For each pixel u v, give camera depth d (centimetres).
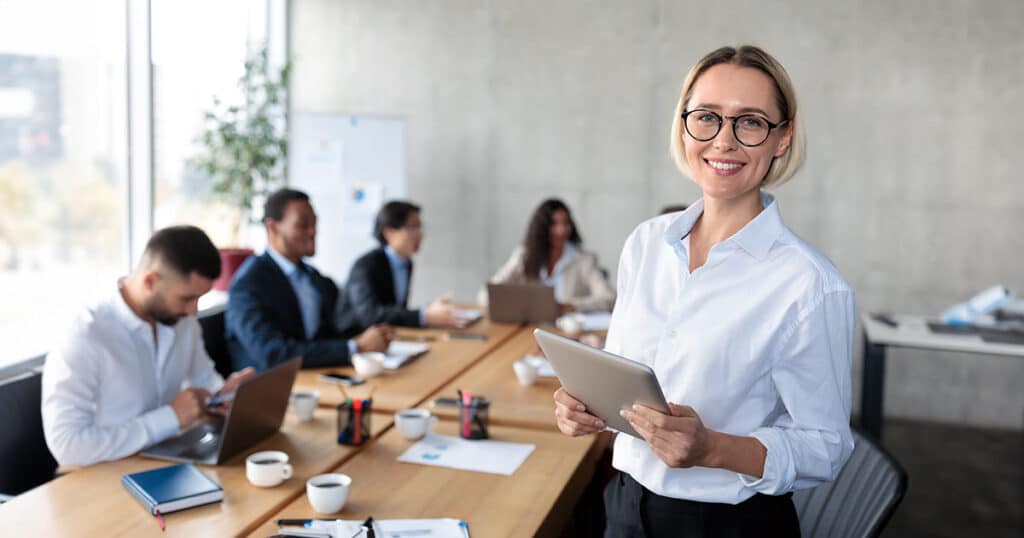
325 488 179
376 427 239
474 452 221
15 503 182
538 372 311
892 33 534
